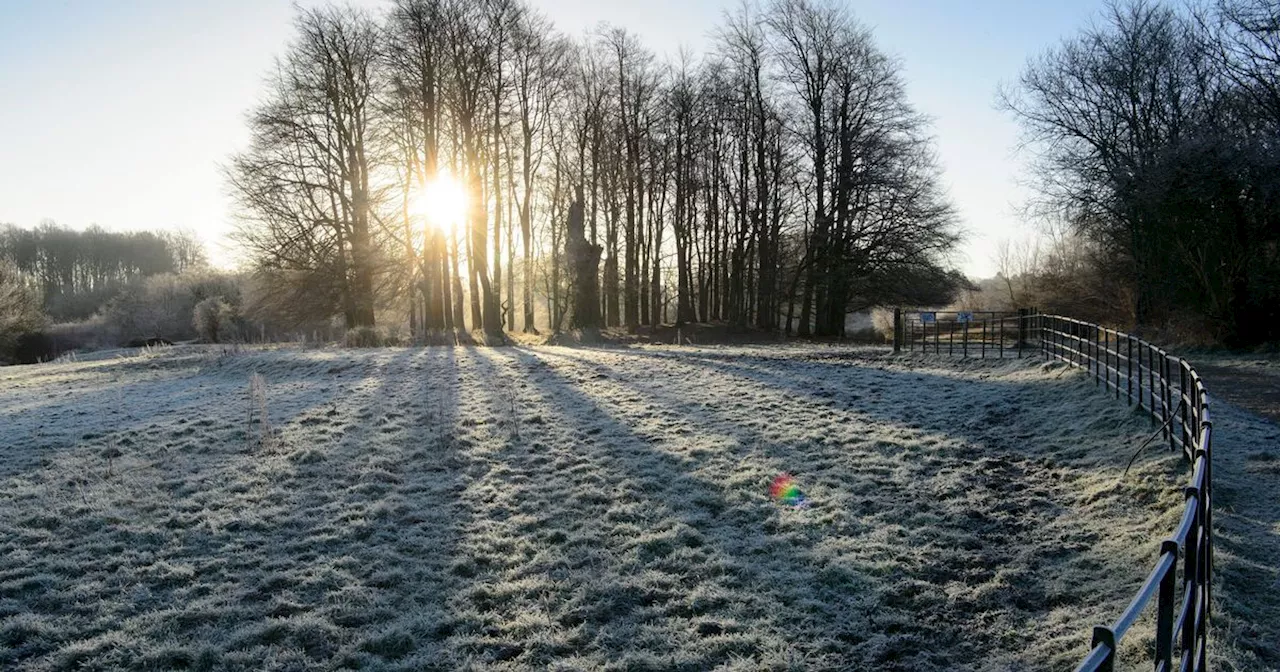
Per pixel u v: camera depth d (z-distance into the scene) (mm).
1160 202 22531
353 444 12445
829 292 37281
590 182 40219
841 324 38312
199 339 45688
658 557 8188
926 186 35219
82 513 9547
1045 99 30203
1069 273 33875
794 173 37656
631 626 6762
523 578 7777
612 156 39094
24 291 52625
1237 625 5777
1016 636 6363
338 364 20594
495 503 9844
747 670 5977
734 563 7891
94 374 22672
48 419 14906
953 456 11289
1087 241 32156
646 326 40938
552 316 48312
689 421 13805
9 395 18750
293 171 32781
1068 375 15344
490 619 6965
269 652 6418
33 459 11844
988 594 7109
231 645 6555
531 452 12125
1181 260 23297
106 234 91000
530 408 14922
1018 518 8859
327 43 32406
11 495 10203
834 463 11164
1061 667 5750
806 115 37000
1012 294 38094
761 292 39062
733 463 11266
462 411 14617
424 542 8641
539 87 35281
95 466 11477
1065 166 29578
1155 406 11758
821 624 6719
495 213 35031
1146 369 17062
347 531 8945
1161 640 3125
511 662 6246
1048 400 14070
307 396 16328
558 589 7496
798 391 16266
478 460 11617
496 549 8500
